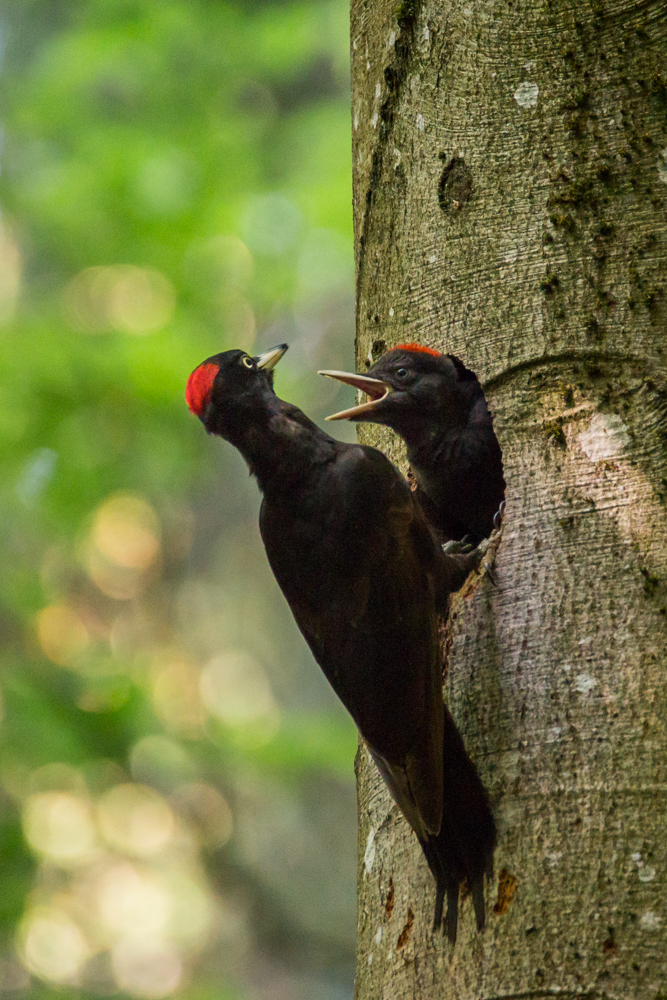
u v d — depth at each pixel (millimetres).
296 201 21516
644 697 6777
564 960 6383
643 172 7723
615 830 6559
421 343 8422
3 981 24547
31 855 20625
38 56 25828
